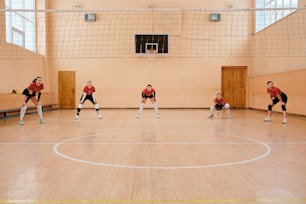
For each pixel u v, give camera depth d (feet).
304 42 28.99
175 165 9.98
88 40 42.98
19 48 33.45
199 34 43.01
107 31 43.06
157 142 14.66
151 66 43.27
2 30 29.50
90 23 42.93
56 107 43.27
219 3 42.86
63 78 43.24
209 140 15.25
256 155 11.56
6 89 30.37
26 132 18.35
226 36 42.98
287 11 33.65
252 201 6.70
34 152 12.15
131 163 10.27
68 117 29.50
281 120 26.14
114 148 13.04
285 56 32.76
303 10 29.12
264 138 15.88
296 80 29.55
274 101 24.82
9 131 18.81
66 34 42.83
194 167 9.72
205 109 42.37
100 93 43.34
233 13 42.86
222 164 10.12
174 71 43.29
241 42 42.93
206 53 43.11
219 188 7.59
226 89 43.88
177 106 43.50
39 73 39.47
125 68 43.27
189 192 7.29
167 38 42.88
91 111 38.55
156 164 10.13
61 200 6.76
